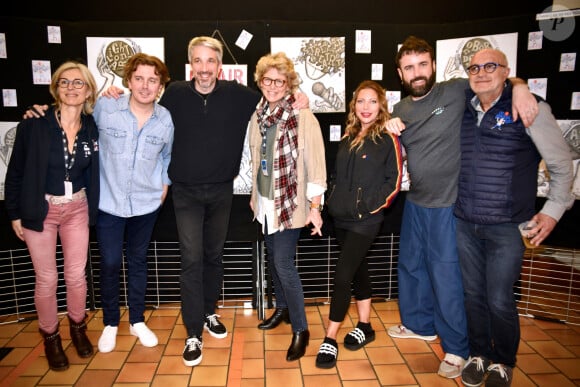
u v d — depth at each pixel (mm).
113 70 2744
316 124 2229
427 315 2527
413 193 2318
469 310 2121
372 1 2871
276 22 2764
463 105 2084
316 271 3127
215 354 2410
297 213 2219
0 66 2615
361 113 2215
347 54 2811
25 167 2037
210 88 2258
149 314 2918
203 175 2275
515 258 1919
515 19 2598
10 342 2553
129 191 2271
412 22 2889
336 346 2320
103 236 2330
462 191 2027
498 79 1829
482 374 2107
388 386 2111
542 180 2684
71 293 2275
